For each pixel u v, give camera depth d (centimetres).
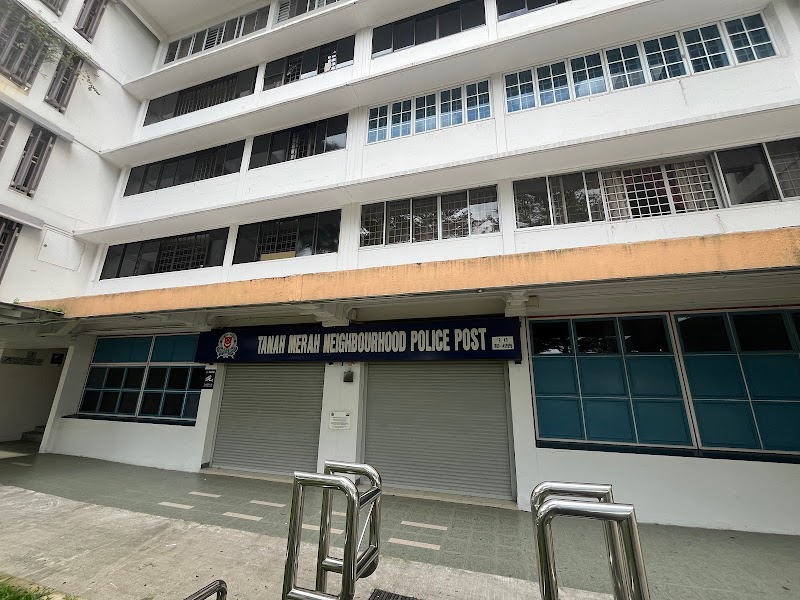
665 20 652
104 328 948
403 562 380
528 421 578
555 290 568
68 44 981
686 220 583
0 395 1047
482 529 470
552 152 642
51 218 944
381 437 677
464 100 784
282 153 926
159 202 1020
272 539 430
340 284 583
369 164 814
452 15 843
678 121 568
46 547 396
